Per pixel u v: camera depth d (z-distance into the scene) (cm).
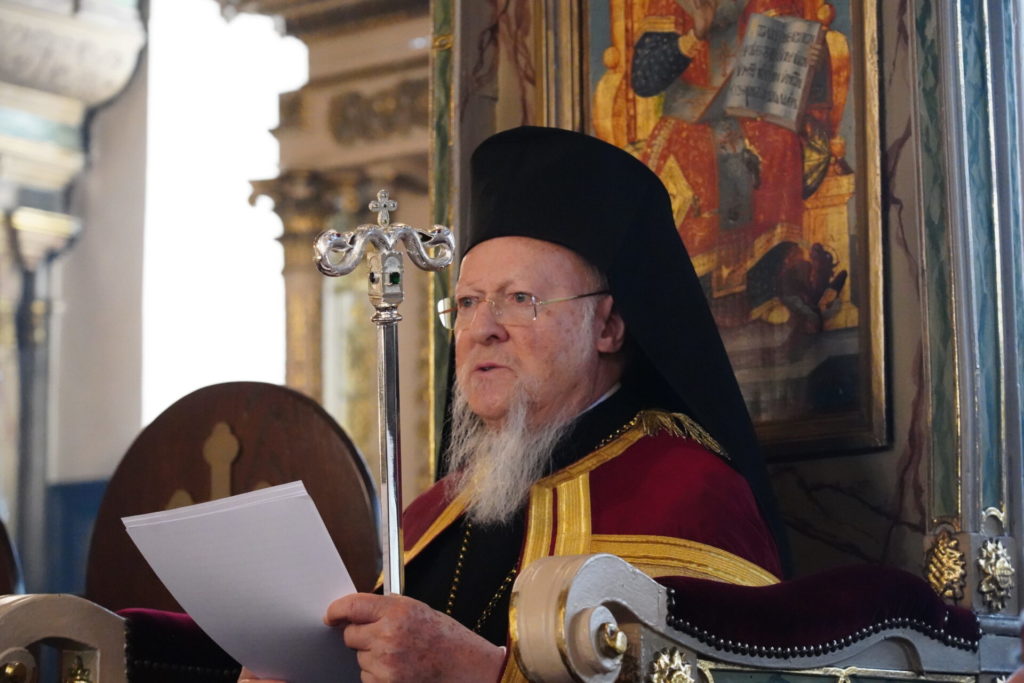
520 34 569
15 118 1686
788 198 496
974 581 424
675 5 533
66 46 1664
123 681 409
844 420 471
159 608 556
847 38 489
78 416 1727
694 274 454
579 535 404
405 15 1508
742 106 511
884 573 369
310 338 1554
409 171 1523
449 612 434
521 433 436
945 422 441
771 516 430
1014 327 454
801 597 343
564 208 443
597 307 445
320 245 342
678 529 397
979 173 458
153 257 1717
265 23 1644
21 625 388
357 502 526
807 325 485
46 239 1720
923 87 460
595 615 285
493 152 468
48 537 1694
